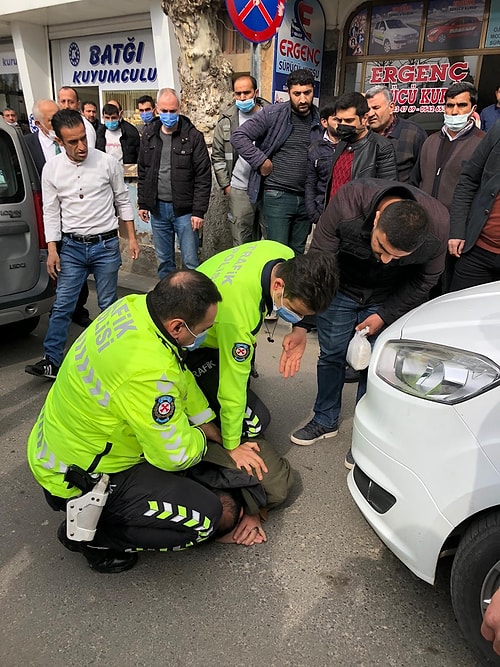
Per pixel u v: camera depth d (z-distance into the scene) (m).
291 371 2.72
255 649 1.96
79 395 1.95
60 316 3.84
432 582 1.87
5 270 3.96
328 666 1.91
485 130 5.04
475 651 1.87
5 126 3.96
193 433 2.15
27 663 1.90
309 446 3.23
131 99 7.68
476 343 1.85
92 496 2.00
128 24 7.23
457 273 3.62
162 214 5.13
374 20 5.85
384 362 2.07
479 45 5.38
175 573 2.30
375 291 2.81
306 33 5.72
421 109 5.85
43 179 3.69
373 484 2.03
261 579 2.28
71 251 3.78
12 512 2.64
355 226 2.50
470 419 1.73
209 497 2.19
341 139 3.55
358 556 2.41
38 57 8.35
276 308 2.23
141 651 1.95
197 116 5.64
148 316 1.93
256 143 4.61
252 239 5.20
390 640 2.01
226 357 2.27
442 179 3.87
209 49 5.43
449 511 1.77
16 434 3.29
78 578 2.27
